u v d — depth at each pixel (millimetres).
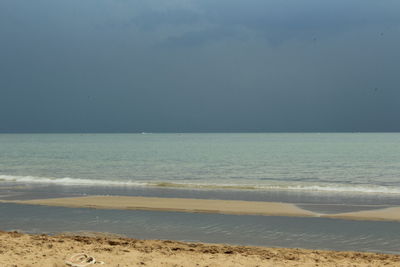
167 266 8758
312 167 44469
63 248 10258
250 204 19047
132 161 53906
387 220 15352
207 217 15891
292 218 15727
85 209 17688
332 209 17781
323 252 10398
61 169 42281
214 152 78062
